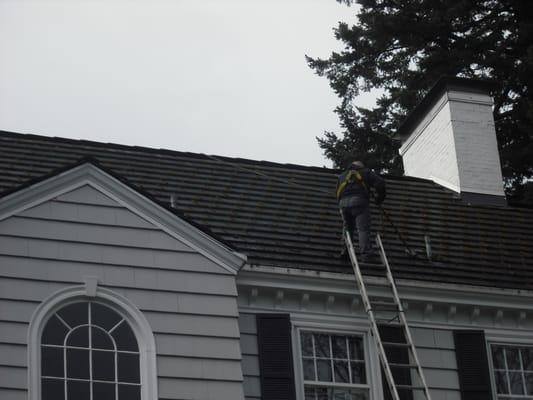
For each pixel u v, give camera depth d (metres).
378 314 22.86
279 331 21.84
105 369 19.81
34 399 19.09
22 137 25.44
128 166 25.66
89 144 26.03
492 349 23.41
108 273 20.50
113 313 20.28
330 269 23.17
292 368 21.59
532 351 23.61
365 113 43.78
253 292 22.09
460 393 22.61
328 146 43.56
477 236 26.77
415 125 30.98
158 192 24.92
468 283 24.31
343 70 44.56
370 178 24.02
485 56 41.88
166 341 20.31
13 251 20.08
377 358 22.33
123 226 20.92
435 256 25.33
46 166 24.55
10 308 19.64
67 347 19.75
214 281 21.12
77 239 20.55
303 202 25.95
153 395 19.81
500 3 43.19
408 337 22.16
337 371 22.08
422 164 30.45
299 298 22.44
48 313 19.84
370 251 23.61
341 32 44.47
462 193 28.66
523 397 23.09
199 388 20.14
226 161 26.89
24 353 19.34
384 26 43.31
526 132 39.88
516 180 39.91
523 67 40.41
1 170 23.89
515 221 27.89
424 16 43.41
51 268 20.19
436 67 42.12
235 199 25.36
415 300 23.14
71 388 19.50
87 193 20.92
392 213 26.91
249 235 23.94
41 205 20.58
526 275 25.44
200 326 20.66
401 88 43.53
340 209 24.00
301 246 23.97
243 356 21.52
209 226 24.00
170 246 21.08
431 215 27.30
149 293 20.61
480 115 29.92
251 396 21.17
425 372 22.59
